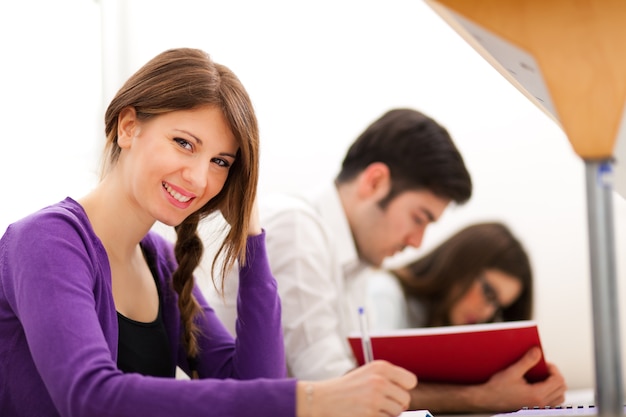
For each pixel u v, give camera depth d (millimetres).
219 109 1192
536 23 739
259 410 855
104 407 886
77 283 1051
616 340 704
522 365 1688
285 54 2898
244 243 1308
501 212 2752
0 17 2365
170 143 1179
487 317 2715
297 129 2881
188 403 863
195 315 1472
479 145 2779
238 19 2898
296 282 1986
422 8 2852
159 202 1191
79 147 2490
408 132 2639
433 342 1692
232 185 1282
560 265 2732
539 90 912
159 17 2818
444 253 2713
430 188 2646
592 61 726
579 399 2465
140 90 1199
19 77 2387
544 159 2754
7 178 2322
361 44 2873
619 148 890
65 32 2520
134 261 1325
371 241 2600
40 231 1093
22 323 1038
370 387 856
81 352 951
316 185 2857
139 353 1296
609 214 718
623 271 2604
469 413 1733
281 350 1424
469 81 2805
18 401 1124
